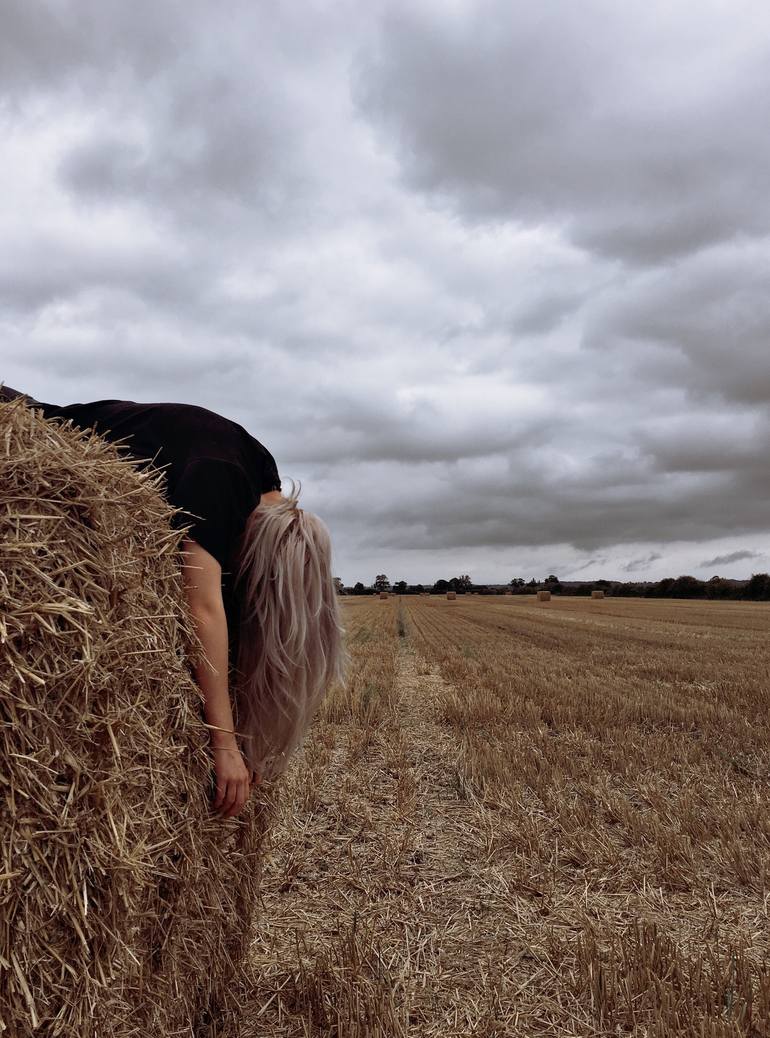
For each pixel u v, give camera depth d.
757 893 3.66
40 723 1.51
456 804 5.16
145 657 1.80
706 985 2.69
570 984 2.77
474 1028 2.51
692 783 5.68
